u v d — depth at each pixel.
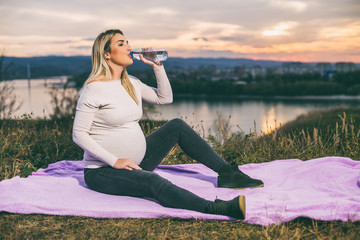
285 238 1.81
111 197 2.32
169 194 2.11
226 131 4.11
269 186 2.56
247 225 2.00
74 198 2.31
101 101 2.22
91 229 1.99
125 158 2.31
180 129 2.54
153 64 2.61
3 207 2.19
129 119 2.34
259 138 3.99
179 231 1.94
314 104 158.50
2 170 3.21
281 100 193.00
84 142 2.21
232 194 2.41
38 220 2.11
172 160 3.69
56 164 3.27
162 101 2.69
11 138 4.14
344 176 2.58
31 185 2.55
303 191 2.39
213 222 2.03
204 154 2.53
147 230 1.96
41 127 4.93
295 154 3.66
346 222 1.97
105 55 2.28
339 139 3.80
